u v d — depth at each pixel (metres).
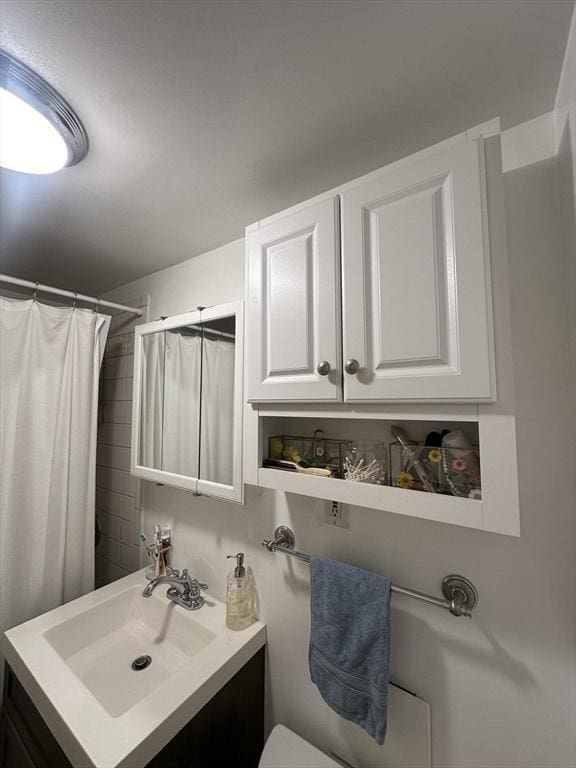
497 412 0.56
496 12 0.53
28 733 0.92
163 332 1.39
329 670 0.84
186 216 1.13
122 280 1.74
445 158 0.61
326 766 0.87
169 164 0.88
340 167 0.89
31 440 1.29
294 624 1.05
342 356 0.71
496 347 0.56
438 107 0.71
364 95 0.68
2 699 1.17
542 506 0.70
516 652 0.72
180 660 1.11
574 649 0.67
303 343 0.76
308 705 1.00
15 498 1.25
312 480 0.79
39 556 1.29
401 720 0.83
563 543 0.68
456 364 0.58
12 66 0.61
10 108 0.68
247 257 0.89
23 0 0.52
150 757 0.73
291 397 0.78
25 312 1.29
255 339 0.86
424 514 0.63
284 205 1.07
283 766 0.87
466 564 0.78
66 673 0.91
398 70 0.62
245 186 0.98
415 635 0.84
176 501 1.41
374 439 0.92
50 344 1.35
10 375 1.24
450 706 0.79
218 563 1.25
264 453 0.94
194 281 1.44
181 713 0.80
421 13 0.53
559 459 0.69
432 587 0.82
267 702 1.09
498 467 0.56
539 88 0.66
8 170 0.89
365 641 0.79
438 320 0.60
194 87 0.66
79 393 1.43
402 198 0.66
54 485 1.35
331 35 0.56
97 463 1.85
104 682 1.05
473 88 0.66
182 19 0.54
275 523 1.10
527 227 0.74
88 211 1.10
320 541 1.00
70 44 0.58
